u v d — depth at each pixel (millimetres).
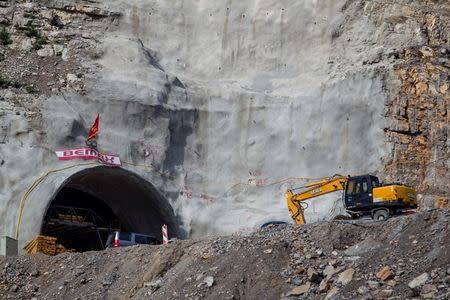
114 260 30344
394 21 49875
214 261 27234
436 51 48938
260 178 45281
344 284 24250
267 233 28875
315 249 26672
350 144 45750
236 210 44188
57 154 41312
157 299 26500
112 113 43719
